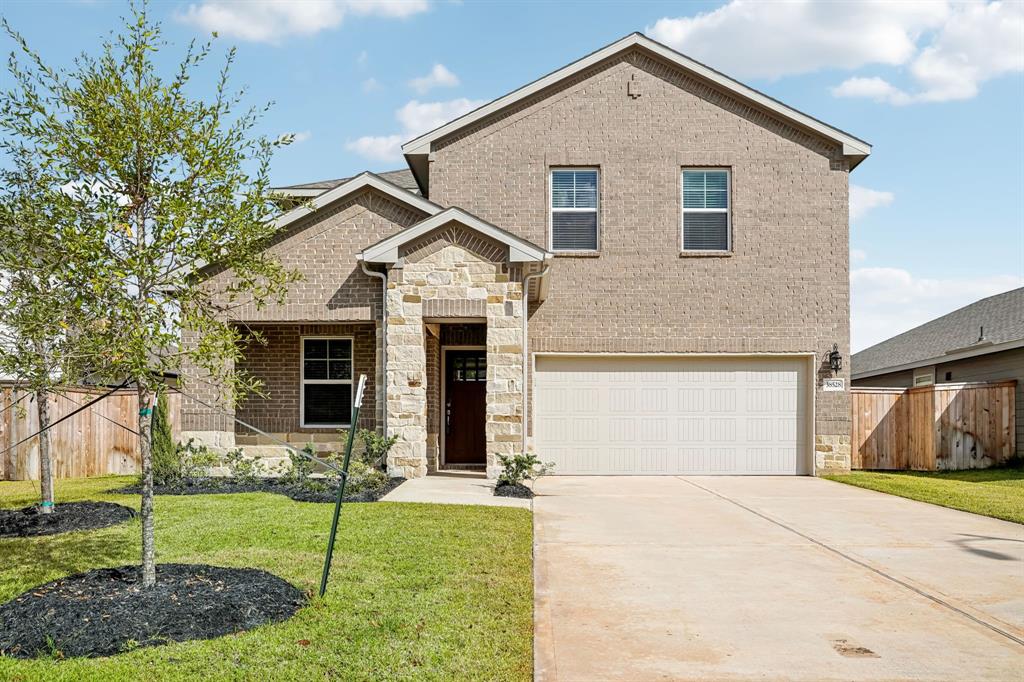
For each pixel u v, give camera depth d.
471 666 5.16
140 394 6.47
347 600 6.45
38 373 6.01
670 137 16.64
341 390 16.67
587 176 16.72
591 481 15.56
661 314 16.47
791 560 8.43
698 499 12.90
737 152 16.64
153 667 5.02
